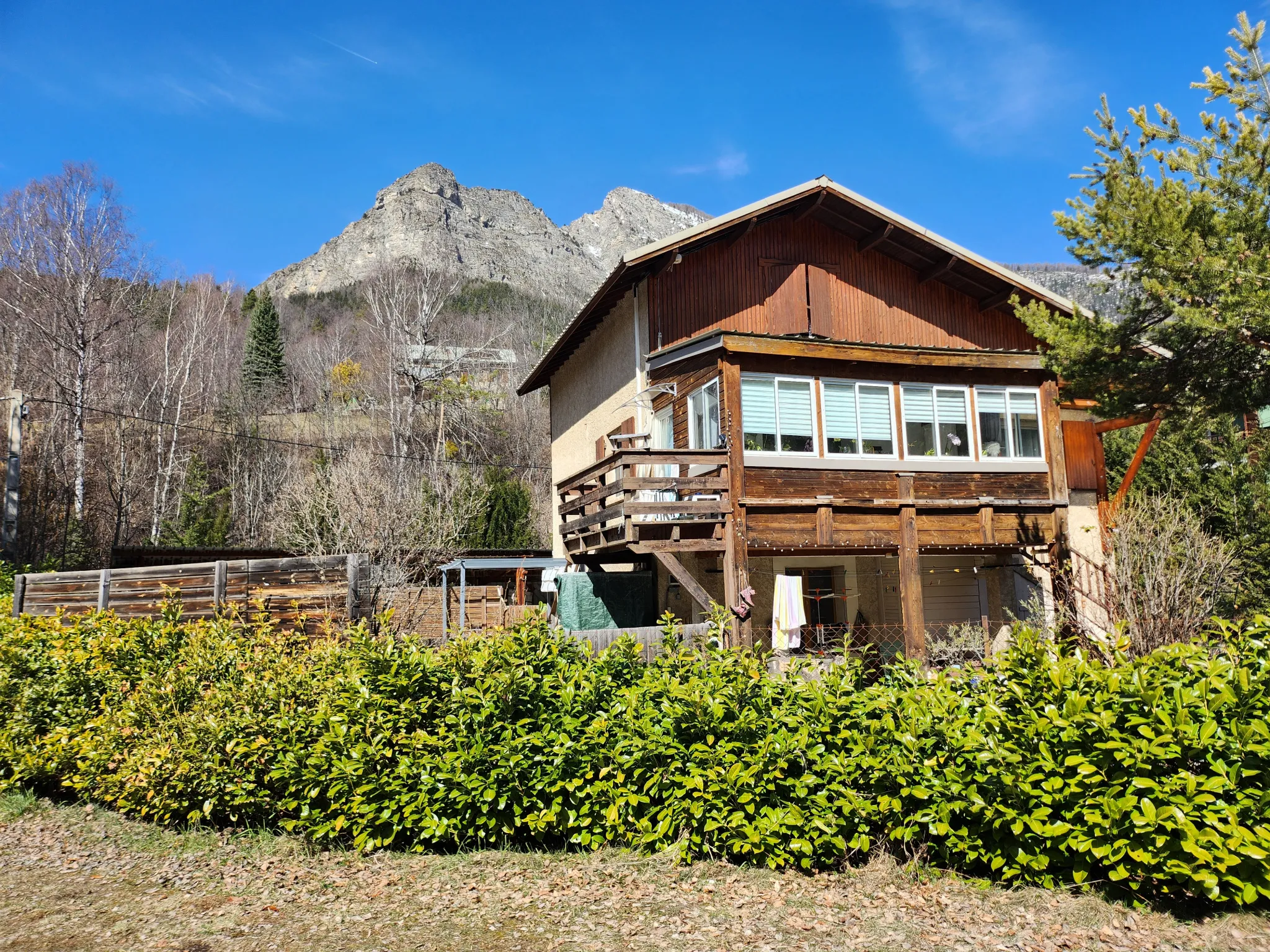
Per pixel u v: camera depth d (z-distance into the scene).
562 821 6.70
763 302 17.52
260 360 63.66
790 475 13.98
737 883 5.96
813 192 16.92
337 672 7.37
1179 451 20.08
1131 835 5.28
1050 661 5.96
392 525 18.48
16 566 20.36
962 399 15.59
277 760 7.09
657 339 16.52
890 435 14.94
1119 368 12.05
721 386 14.01
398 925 5.46
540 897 5.81
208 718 7.20
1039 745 5.54
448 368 47.09
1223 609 16.25
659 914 5.53
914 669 6.80
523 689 6.76
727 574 13.40
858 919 5.42
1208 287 10.41
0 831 7.77
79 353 32.28
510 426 51.88
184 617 11.60
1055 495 15.76
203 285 57.94
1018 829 5.46
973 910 5.48
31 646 9.45
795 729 6.31
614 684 7.06
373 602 12.16
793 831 6.07
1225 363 11.34
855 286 18.25
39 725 8.83
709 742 6.37
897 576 17.20
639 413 17.17
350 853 6.70
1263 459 19.33
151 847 7.03
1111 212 11.25
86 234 33.78
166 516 36.16
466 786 6.55
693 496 14.64
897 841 6.32
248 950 5.13
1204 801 5.07
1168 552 13.55
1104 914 5.31
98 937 5.34
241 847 6.91
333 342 63.84
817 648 15.25
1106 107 11.42
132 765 7.43
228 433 41.91
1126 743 5.34
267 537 29.52
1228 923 5.11
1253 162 10.41
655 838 6.38
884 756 6.04
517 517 30.08
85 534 29.52
